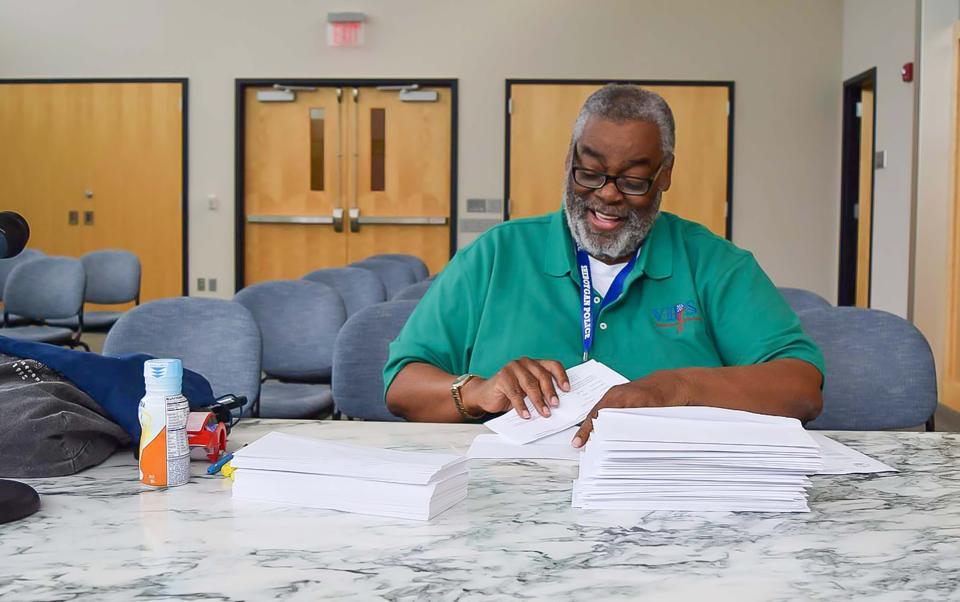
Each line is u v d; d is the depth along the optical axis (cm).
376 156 812
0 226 118
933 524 103
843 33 774
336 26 789
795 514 107
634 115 178
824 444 144
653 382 150
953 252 571
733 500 108
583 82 785
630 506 108
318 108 811
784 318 188
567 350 186
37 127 823
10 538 96
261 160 818
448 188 809
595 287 193
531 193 794
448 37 788
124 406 134
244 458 111
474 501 112
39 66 816
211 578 85
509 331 189
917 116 588
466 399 165
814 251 791
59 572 87
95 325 635
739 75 782
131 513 106
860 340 217
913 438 152
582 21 783
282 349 361
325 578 85
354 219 812
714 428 114
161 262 825
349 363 234
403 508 104
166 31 805
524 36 785
